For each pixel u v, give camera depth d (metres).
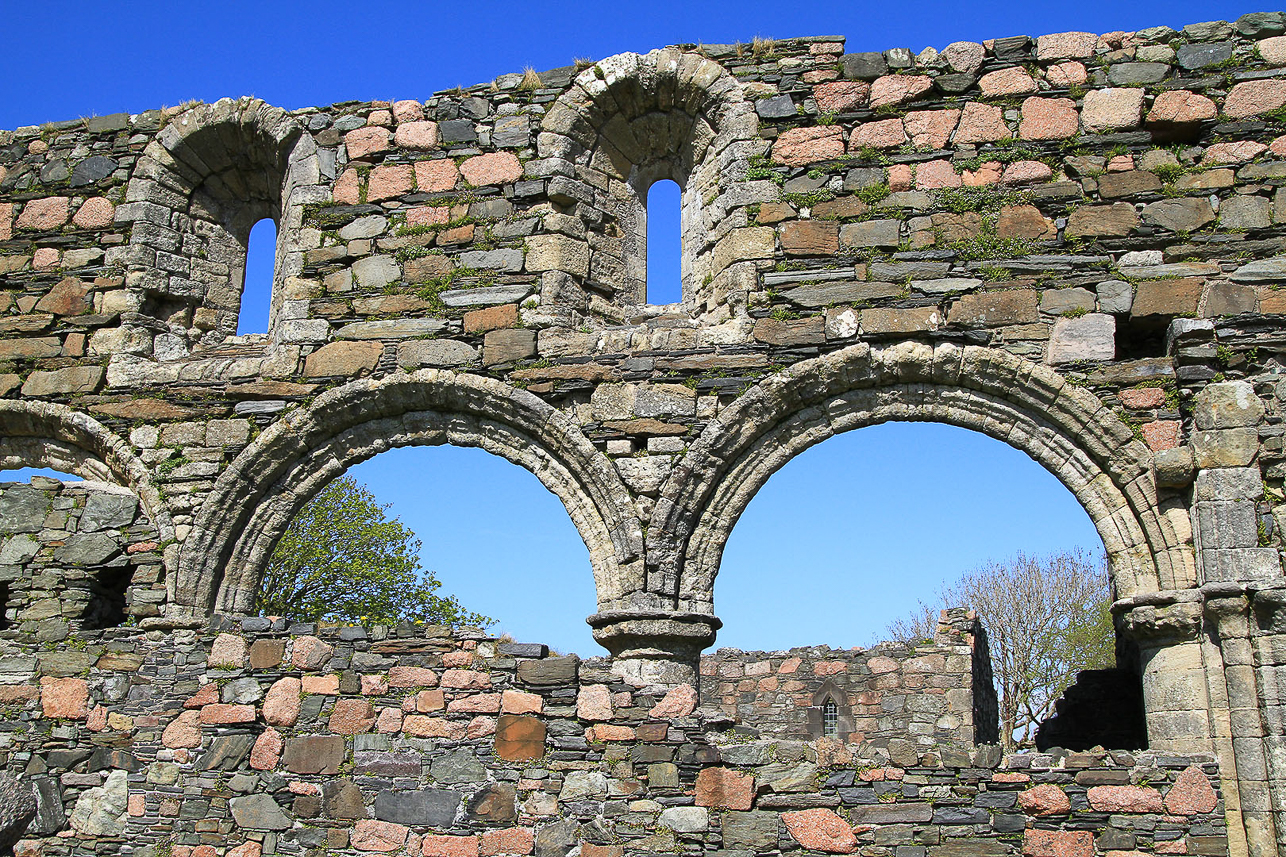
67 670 12.14
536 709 11.16
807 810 10.66
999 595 32.44
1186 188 12.91
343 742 11.37
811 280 13.20
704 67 14.20
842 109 13.79
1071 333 12.55
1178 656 11.43
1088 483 12.22
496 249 14.12
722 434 12.75
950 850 10.47
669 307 14.40
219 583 13.51
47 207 15.45
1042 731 13.98
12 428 14.63
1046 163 13.25
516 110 14.61
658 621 12.33
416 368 13.70
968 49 13.71
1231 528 11.29
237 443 13.78
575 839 10.78
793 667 19.89
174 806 11.50
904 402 12.84
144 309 15.03
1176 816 10.42
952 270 13.00
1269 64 13.16
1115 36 13.55
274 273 15.37
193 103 15.50
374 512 29.25
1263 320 12.19
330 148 14.82
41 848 11.56
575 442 13.00
